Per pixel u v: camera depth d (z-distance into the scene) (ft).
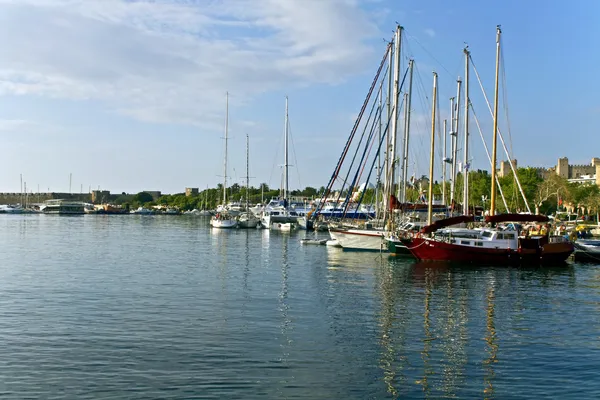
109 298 107.24
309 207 413.59
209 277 137.08
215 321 88.69
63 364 67.00
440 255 169.27
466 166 225.97
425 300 109.40
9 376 62.95
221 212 440.86
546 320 93.30
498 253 164.96
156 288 119.44
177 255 195.11
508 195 377.71
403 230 194.18
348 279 135.64
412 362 69.46
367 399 57.62
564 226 217.97
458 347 76.28
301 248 226.17
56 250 212.64
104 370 65.05
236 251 212.02
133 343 75.82
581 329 87.25
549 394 59.52
